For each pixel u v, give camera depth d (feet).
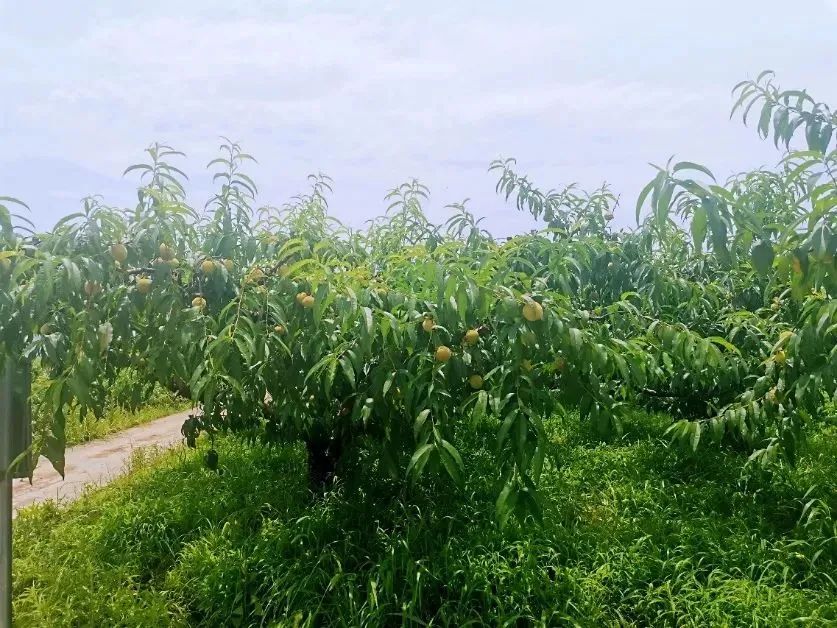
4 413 8.29
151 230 8.26
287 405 9.45
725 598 8.63
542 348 7.56
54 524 13.39
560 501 11.78
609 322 11.73
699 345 9.23
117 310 7.84
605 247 14.06
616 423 7.99
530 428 7.11
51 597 10.03
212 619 9.63
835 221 6.68
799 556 9.37
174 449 19.39
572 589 9.11
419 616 9.01
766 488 12.18
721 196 5.51
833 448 13.83
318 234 12.50
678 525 10.75
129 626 9.46
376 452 10.94
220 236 10.74
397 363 8.18
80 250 7.68
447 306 7.77
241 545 10.93
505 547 9.95
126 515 12.59
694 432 10.24
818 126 9.01
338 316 8.21
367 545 10.57
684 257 15.61
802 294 6.38
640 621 8.85
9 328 7.41
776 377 10.41
